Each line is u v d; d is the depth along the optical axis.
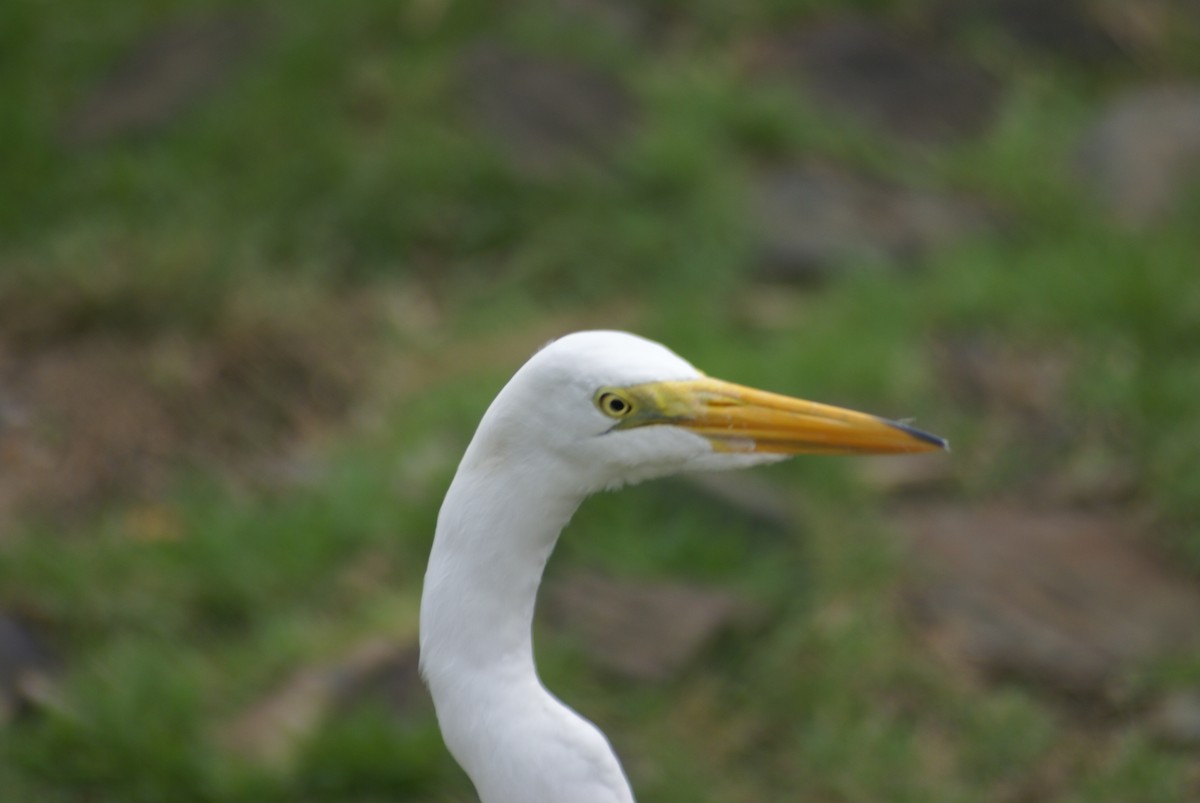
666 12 15.40
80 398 10.05
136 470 9.60
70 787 7.23
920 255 12.47
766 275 12.22
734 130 13.61
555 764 4.16
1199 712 8.01
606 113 13.54
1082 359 10.76
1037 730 7.92
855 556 8.89
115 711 7.45
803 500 9.28
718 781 7.66
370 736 7.25
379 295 11.80
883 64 14.95
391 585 8.53
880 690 8.19
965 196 13.45
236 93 13.49
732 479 9.14
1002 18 15.88
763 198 12.88
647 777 7.50
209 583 8.60
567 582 8.52
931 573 8.94
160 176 12.77
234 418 10.15
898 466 9.82
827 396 10.11
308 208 12.54
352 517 8.95
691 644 8.12
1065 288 11.41
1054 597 8.85
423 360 11.06
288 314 11.09
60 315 10.80
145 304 10.86
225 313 10.87
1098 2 16.31
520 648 4.23
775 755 7.85
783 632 8.42
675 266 12.20
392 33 14.09
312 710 7.53
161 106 13.61
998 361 10.80
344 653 7.91
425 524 8.81
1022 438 10.14
